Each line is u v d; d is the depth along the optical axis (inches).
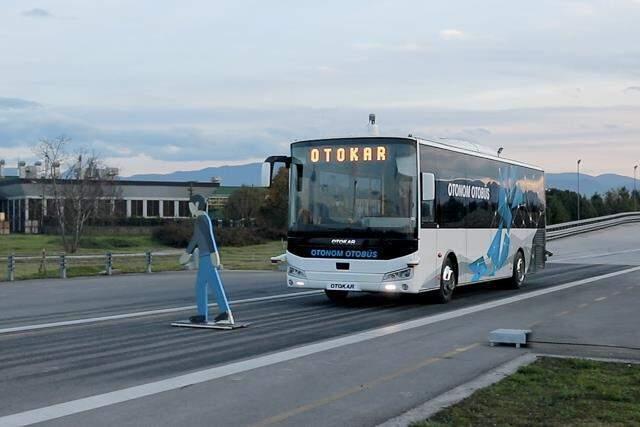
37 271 1357.0
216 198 3198.8
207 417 336.2
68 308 770.2
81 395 374.6
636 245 2292.1
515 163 1031.6
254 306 795.4
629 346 528.4
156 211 3255.4
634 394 370.9
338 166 767.1
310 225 770.8
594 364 449.4
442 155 807.1
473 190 888.3
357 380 417.4
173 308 768.3
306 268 768.9
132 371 436.1
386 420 334.0
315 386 401.4
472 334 594.9
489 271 936.3
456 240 839.1
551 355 489.7
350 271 753.0
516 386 390.0
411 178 746.8
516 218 1029.8
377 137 756.0
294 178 783.7
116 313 722.2
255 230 2566.4
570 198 3801.7
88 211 2325.3
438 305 810.8
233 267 1558.8
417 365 461.7
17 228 3176.7
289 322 665.0
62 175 2394.2
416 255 743.1
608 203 4175.7
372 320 682.8
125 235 2677.2
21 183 2987.2
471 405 348.2
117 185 2652.6
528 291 1001.5
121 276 1283.2
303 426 324.2
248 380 414.9
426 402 360.8
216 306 789.9
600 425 313.3
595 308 786.8
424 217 759.1
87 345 528.4
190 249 629.9
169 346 526.3
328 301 850.1
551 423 316.5
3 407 349.7
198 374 429.1
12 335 573.0
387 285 741.9
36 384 399.9
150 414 339.9
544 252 1148.5
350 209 759.1
